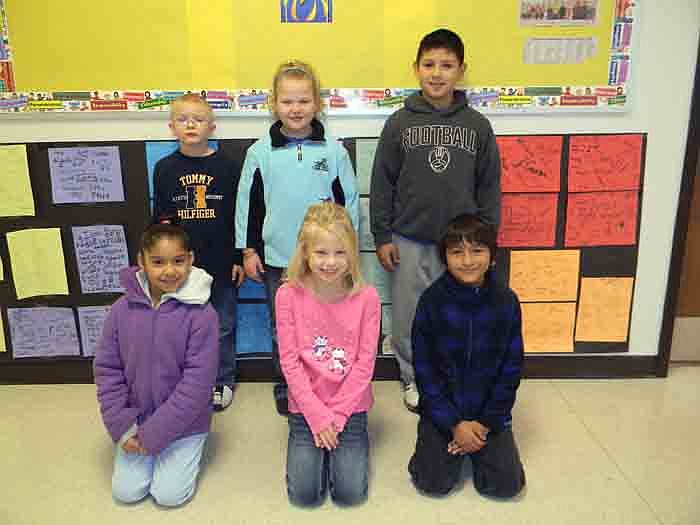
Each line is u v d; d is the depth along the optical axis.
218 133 2.05
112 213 2.12
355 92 2.01
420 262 1.97
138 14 1.93
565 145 2.07
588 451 1.80
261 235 1.98
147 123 2.03
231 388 2.14
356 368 1.64
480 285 1.59
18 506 1.58
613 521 1.52
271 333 2.17
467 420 1.62
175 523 1.52
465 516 1.54
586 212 2.14
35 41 1.95
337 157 1.92
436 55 1.82
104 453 1.81
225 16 1.94
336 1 1.93
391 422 1.97
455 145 1.88
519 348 1.60
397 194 1.97
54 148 2.05
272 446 1.84
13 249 2.15
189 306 1.61
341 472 1.57
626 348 2.27
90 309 2.22
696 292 2.33
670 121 2.06
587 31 1.97
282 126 1.93
